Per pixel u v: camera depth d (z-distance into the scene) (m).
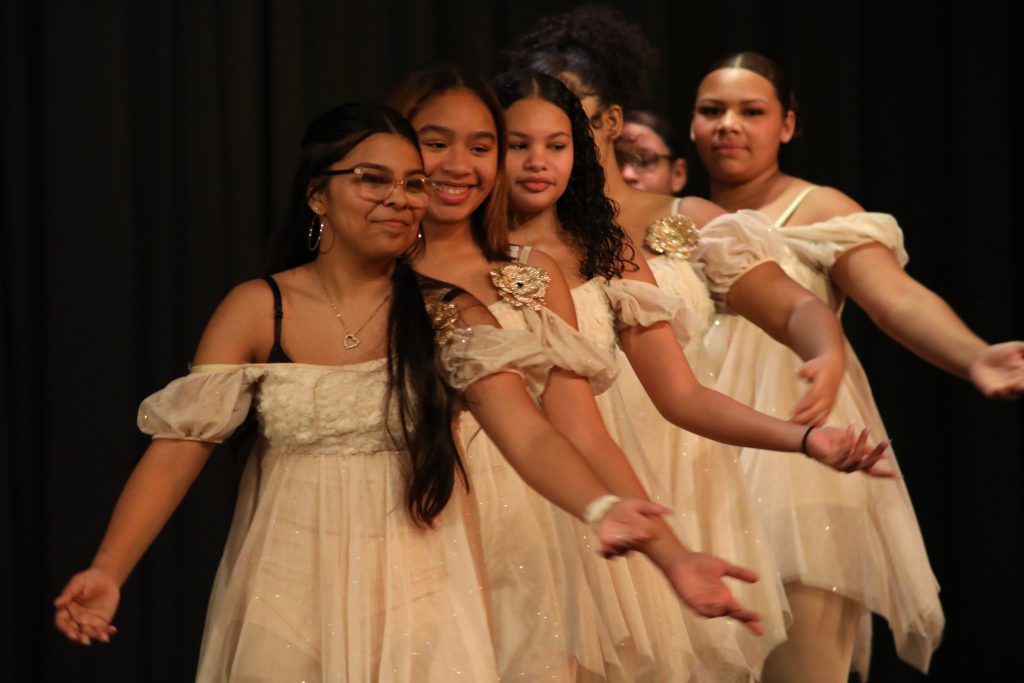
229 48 11.68
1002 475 13.45
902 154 13.59
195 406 6.13
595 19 8.88
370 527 6.14
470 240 7.18
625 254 7.77
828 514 9.06
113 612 5.88
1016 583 13.41
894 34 13.57
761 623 8.38
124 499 6.08
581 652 7.20
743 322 9.46
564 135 7.57
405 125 6.27
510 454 5.90
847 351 9.76
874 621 13.51
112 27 11.33
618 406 7.75
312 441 6.17
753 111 9.94
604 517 5.39
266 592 6.13
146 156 11.56
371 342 6.22
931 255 13.64
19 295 11.20
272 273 6.57
